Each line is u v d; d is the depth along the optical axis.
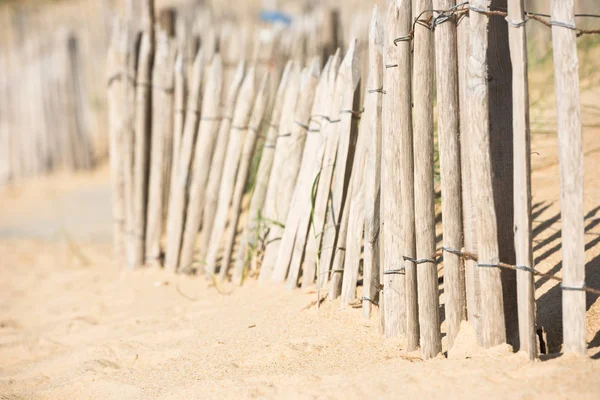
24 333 7.32
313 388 4.45
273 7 16.12
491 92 4.45
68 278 9.46
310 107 6.69
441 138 4.54
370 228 5.43
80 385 5.42
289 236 6.69
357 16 11.36
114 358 5.88
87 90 19.66
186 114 7.99
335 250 6.23
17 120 19.14
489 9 4.29
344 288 5.81
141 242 8.33
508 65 4.46
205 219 7.59
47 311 7.98
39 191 17.72
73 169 18.95
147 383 5.19
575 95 4.10
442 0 4.45
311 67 6.69
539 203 6.62
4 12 30.27
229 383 4.76
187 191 7.89
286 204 6.84
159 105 8.01
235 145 7.32
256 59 10.52
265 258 6.92
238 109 7.29
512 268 4.36
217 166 7.49
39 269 10.70
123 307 7.38
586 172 6.76
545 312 5.16
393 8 4.82
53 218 14.71
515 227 4.30
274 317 5.94
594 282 5.33
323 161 6.23
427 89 4.62
